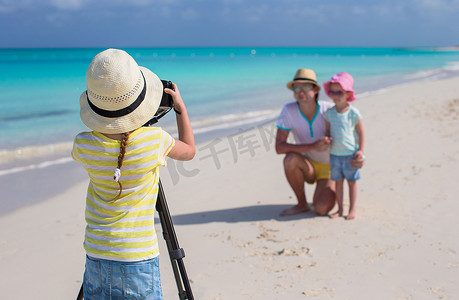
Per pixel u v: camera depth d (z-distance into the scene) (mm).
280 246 4109
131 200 1982
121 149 1882
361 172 6355
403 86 19031
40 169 7309
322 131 4906
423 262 3605
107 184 1948
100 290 1993
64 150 8617
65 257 4125
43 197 5930
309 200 5492
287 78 23594
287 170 4863
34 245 4391
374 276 3428
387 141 8156
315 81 4699
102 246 1969
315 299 3133
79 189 6297
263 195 5773
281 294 3230
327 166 5047
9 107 14125
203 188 6113
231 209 5262
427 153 7129
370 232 4285
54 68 34938
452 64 42125
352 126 4617
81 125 11141
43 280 3693
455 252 3750
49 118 12133
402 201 5074
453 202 4934
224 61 49719
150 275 2006
